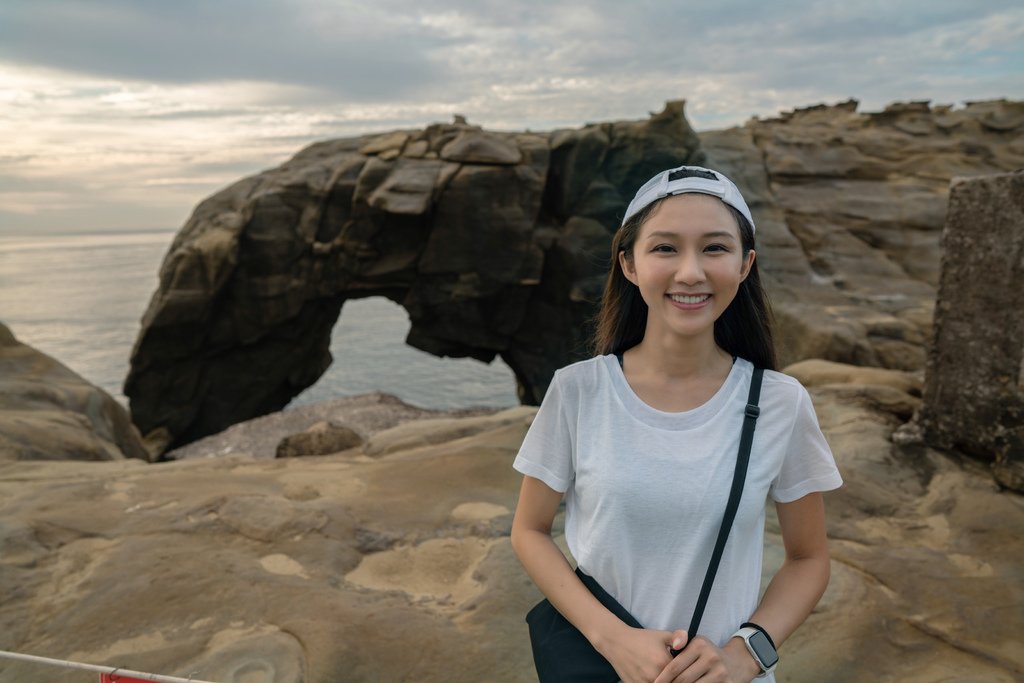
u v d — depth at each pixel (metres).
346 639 2.22
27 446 4.70
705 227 1.06
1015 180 3.22
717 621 1.07
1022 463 3.23
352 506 3.36
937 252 19.67
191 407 26.34
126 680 1.53
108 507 3.30
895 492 3.35
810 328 14.58
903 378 5.09
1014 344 3.27
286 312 25.20
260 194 24.23
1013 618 2.41
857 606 2.46
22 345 6.89
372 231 23.78
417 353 67.75
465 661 2.17
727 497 1.03
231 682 2.03
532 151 23.19
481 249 23.33
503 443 4.17
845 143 24.06
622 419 1.10
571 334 24.88
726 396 1.09
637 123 23.36
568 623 1.16
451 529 3.13
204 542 2.93
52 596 2.54
